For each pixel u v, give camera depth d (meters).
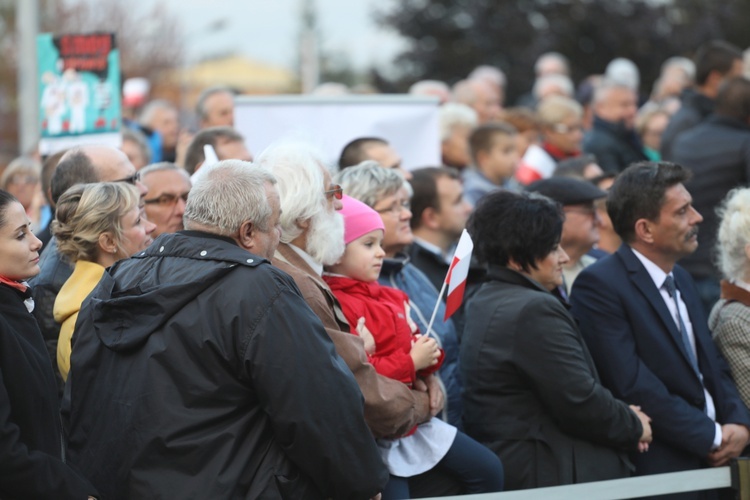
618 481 7.80
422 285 9.88
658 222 9.23
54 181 8.83
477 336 8.80
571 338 8.53
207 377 6.39
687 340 9.42
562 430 8.61
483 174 15.34
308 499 6.61
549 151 16.86
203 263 6.60
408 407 7.55
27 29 21.00
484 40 51.41
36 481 6.04
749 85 14.20
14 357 6.23
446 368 9.49
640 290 9.26
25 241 6.59
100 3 53.66
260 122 14.16
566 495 7.61
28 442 6.28
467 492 8.40
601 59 47.47
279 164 7.75
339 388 6.49
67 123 12.53
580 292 9.42
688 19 46.78
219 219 6.70
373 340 7.80
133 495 6.38
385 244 9.50
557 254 8.95
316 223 7.70
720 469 8.10
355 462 6.53
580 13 47.88
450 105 17.03
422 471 8.10
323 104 14.33
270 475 6.46
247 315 6.36
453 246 13.20
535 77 48.03
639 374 9.02
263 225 6.83
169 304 6.45
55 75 12.59
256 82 87.38
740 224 9.53
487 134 15.28
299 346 6.38
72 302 7.65
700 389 9.22
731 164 14.08
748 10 45.28
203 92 15.66
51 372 6.57
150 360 6.43
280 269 6.89
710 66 16.47
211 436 6.34
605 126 17.55
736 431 9.16
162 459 6.35
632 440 8.65
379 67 55.28
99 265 7.90
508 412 8.64
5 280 6.52
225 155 10.96
